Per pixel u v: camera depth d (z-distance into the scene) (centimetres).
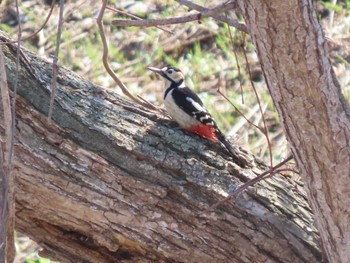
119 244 872
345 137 709
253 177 884
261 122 1505
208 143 903
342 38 1639
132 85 1591
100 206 853
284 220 877
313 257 873
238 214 866
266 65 683
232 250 866
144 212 855
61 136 855
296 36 655
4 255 680
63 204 856
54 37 1681
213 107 1538
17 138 845
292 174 1010
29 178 849
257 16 653
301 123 703
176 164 866
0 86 664
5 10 1723
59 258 909
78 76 918
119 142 866
